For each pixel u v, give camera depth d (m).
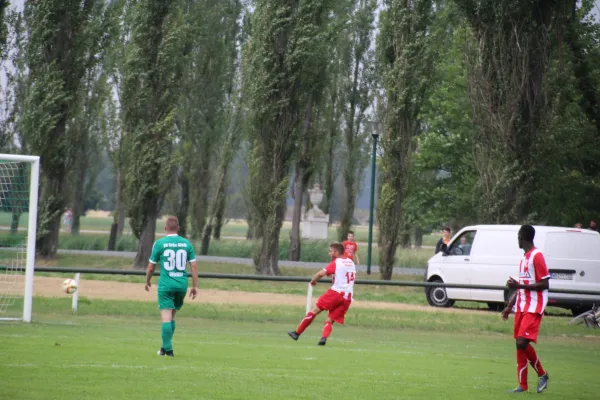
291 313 43.16
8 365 21.11
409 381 21.83
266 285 65.50
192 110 109.75
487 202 62.72
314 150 100.62
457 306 54.19
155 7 79.31
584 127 73.38
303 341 32.28
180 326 36.69
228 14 111.06
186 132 110.25
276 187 76.50
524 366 20.91
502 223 62.19
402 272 85.69
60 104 80.12
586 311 48.59
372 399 18.47
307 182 102.25
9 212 44.69
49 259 81.75
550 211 67.94
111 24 82.56
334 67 105.44
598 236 48.03
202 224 111.50
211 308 43.41
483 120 62.44
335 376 22.06
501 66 61.47
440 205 98.06
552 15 61.44
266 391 18.83
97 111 90.75
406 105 71.38
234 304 46.50
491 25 61.53
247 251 106.25
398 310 46.47
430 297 52.56
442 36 73.06
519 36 61.25
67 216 168.38
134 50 79.31
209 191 111.94
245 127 78.50
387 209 71.62
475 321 42.94
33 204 34.78
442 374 23.75
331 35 89.50
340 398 18.38
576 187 71.69
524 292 21.14
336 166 116.06
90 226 194.88
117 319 38.25
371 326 40.88
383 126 72.62
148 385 18.89
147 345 27.19
